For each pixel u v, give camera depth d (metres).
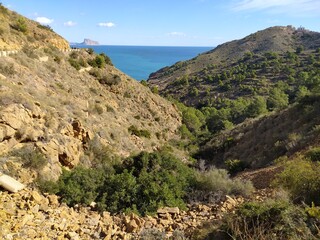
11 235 5.34
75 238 5.81
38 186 8.18
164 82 134.38
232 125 51.81
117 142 17.89
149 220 6.95
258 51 145.62
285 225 5.27
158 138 32.03
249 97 78.38
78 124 13.12
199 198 9.08
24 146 9.64
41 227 5.95
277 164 13.95
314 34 151.12
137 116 34.31
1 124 9.27
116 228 6.54
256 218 5.64
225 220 6.19
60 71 27.77
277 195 7.47
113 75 39.31
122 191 8.29
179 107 57.38
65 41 37.78
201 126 54.91
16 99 10.90
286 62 103.50
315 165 9.71
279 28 169.88
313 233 5.05
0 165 8.23
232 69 112.62
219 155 27.22
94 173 9.34
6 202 6.54
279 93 68.25
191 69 144.62
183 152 30.67
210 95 88.69
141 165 10.31
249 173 14.48
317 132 16.14
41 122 11.30
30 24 35.16
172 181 9.23
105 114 23.67
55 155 10.30
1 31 25.03
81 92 26.14
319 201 6.84
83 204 7.75
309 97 23.33
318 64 90.12
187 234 6.28
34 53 26.27
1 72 15.95
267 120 26.03
